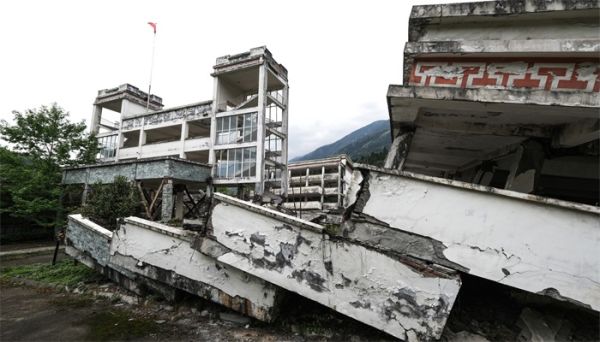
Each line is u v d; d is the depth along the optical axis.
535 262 3.20
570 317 3.64
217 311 4.56
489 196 3.38
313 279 3.78
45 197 15.51
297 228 3.93
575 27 3.95
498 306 3.88
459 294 4.11
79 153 17.38
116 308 5.05
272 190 20.62
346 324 3.91
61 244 15.27
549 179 6.06
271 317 3.95
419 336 3.27
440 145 6.75
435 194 3.54
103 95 24.56
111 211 8.67
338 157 36.28
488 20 4.26
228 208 4.42
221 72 19.09
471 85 4.27
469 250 3.38
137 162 14.52
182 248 4.81
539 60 4.02
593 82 3.78
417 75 4.54
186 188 17.38
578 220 3.14
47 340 3.98
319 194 35.41
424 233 3.53
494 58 4.21
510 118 4.64
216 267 4.48
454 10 4.30
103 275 6.37
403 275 3.42
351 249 3.66
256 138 17.41
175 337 3.93
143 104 24.88
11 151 15.16
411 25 4.55
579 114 3.94
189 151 19.78
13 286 6.94
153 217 13.60
